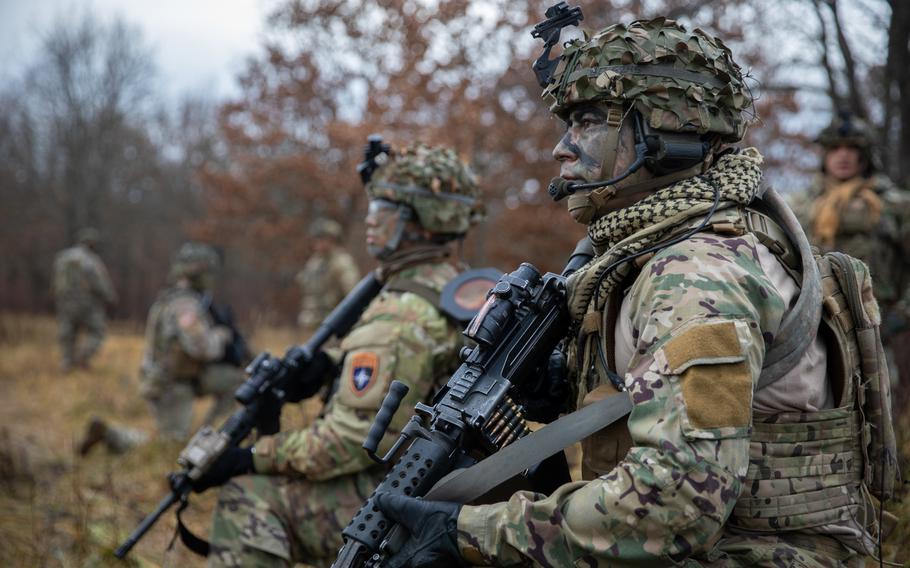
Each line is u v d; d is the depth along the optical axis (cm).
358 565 156
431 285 264
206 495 446
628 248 153
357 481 256
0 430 575
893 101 479
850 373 153
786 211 159
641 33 157
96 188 2869
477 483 151
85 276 1045
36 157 2934
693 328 133
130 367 1073
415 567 149
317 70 1557
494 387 161
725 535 147
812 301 147
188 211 2934
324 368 285
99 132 2873
